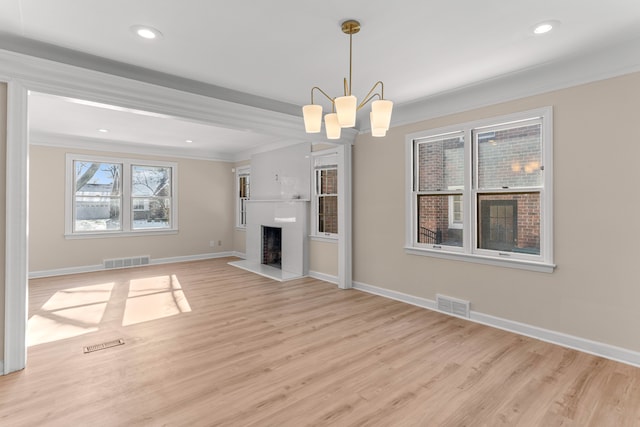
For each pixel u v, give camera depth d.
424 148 4.11
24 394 2.23
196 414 2.03
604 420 1.97
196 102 3.43
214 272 6.12
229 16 2.14
